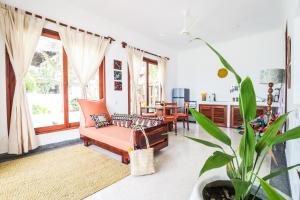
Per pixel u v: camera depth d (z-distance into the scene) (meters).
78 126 3.46
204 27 4.29
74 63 3.25
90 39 3.50
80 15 3.38
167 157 2.62
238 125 4.73
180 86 6.46
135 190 1.74
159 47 5.55
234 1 3.14
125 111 4.39
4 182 1.85
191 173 2.10
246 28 4.37
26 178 1.94
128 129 2.99
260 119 3.07
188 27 4.27
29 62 2.67
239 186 0.63
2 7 2.41
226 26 4.24
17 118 2.52
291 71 1.96
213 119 5.20
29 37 2.67
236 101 5.05
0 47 2.45
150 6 3.34
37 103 3.02
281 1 3.09
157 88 5.68
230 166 0.86
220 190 0.94
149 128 2.50
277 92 4.43
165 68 5.76
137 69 4.66
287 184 1.81
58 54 3.24
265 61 4.71
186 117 4.69
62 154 2.69
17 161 2.40
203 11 3.51
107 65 3.93
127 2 3.22
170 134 4.12
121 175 2.04
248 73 4.99
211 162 0.63
